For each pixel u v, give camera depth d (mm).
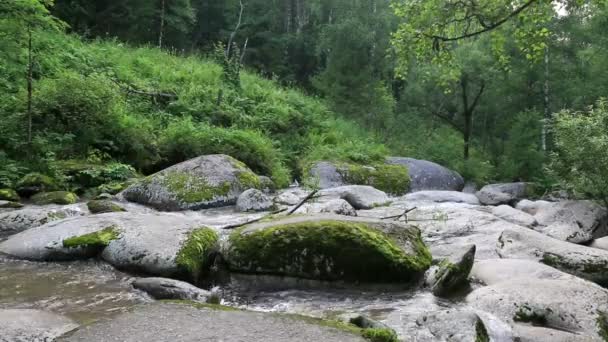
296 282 4512
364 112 20422
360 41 19891
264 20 31359
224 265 4746
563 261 5449
